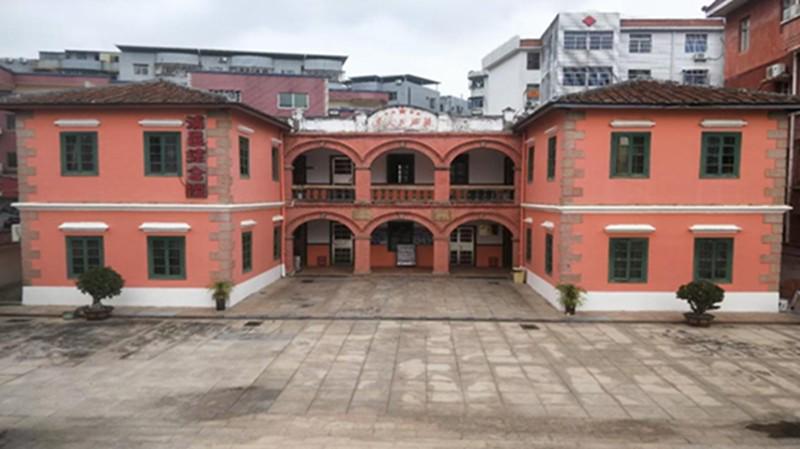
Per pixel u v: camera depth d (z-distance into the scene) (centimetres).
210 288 1800
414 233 2736
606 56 3919
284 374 1219
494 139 2389
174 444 885
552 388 1141
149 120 1777
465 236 2744
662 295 1767
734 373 1230
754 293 1766
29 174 1820
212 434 922
